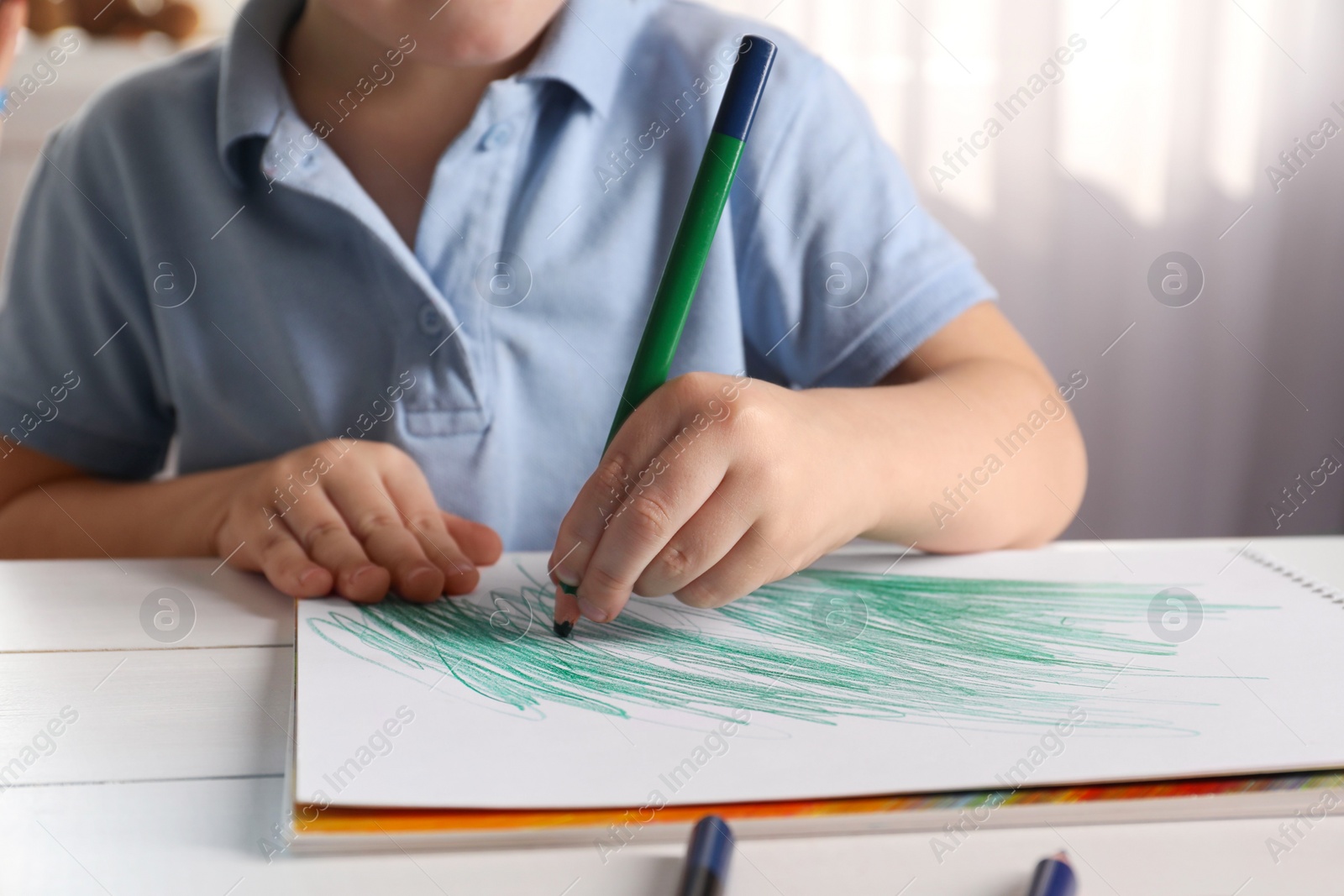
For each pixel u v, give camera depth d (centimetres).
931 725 32
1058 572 48
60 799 28
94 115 68
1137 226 139
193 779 29
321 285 63
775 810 27
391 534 47
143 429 73
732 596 41
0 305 72
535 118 63
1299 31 136
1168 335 142
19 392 69
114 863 25
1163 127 137
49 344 69
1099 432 144
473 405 62
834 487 42
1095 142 137
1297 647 39
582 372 65
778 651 38
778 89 67
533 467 65
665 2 73
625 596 39
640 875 25
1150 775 29
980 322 65
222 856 26
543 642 39
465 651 37
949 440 50
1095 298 141
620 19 66
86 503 63
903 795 28
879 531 48
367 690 33
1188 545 54
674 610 43
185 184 65
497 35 53
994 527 52
